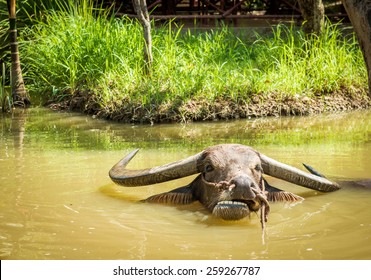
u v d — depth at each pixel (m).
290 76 12.27
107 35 12.99
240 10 17.47
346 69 12.77
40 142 9.12
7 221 5.46
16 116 11.65
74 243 4.93
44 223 5.41
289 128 10.24
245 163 5.67
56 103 12.57
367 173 7.04
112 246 4.86
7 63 13.68
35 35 13.70
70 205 5.95
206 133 9.85
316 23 13.28
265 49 13.45
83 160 7.81
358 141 8.96
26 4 14.45
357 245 4.84
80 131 10.11
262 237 5.03
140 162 7.61
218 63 12.88
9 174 7.09
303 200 6.07
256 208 5.43
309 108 11.82
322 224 5.36
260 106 11.57
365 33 6.03
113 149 8.54
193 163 5.93
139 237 5.06
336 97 12.30
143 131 10.11
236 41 14.38
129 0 16.45
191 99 11.38
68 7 14.16
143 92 11.48
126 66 12.12
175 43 13.00
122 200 6.13
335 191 6.35
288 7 17.55
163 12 16.20
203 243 4.91
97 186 6.61
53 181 6.79
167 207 5.93
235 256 4.62
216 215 5.26
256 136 9.52
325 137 9.34
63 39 13.20
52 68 13.08
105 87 11.81
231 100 11.52
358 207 5.84
